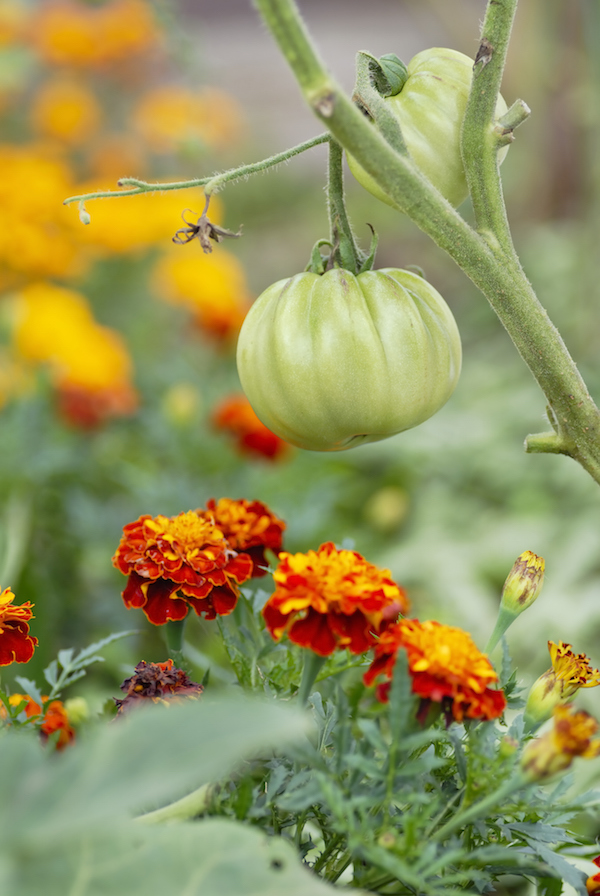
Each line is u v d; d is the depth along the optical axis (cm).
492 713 75
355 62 81
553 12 267
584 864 85
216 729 68
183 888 71
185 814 77
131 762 68
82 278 227
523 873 78
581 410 80
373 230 82
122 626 140
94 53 253
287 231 422
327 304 80
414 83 82
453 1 328
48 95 255
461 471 209
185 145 221
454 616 159
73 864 71
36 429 155
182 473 171
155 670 82
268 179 456
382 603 76
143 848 71
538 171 308
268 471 175
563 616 153
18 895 70
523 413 222
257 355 81
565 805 79
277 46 74
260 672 86
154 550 83
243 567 83
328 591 76
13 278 197
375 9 765
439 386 81
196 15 751
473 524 192
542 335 79
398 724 74
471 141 79
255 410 83
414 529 193
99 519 148
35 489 151
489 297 79
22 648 81
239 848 72
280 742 75
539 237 288
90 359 161
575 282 243
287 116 529
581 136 283
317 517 155
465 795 77
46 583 137
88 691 122
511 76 307
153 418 179
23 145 279
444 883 76
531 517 190
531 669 143
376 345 80
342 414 80
